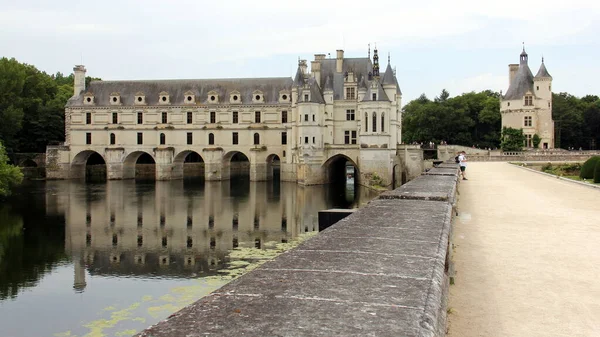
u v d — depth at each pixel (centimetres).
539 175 6178
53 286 4059
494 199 3534
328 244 1151
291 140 12838
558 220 2567
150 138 13700
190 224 6781
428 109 15438
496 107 15625
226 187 11506
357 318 650
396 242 1175
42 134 14188
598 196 3741
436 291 781
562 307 1226
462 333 1071
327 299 727
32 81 14262
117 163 13562
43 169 13950
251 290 769
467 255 1786
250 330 607
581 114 15762
